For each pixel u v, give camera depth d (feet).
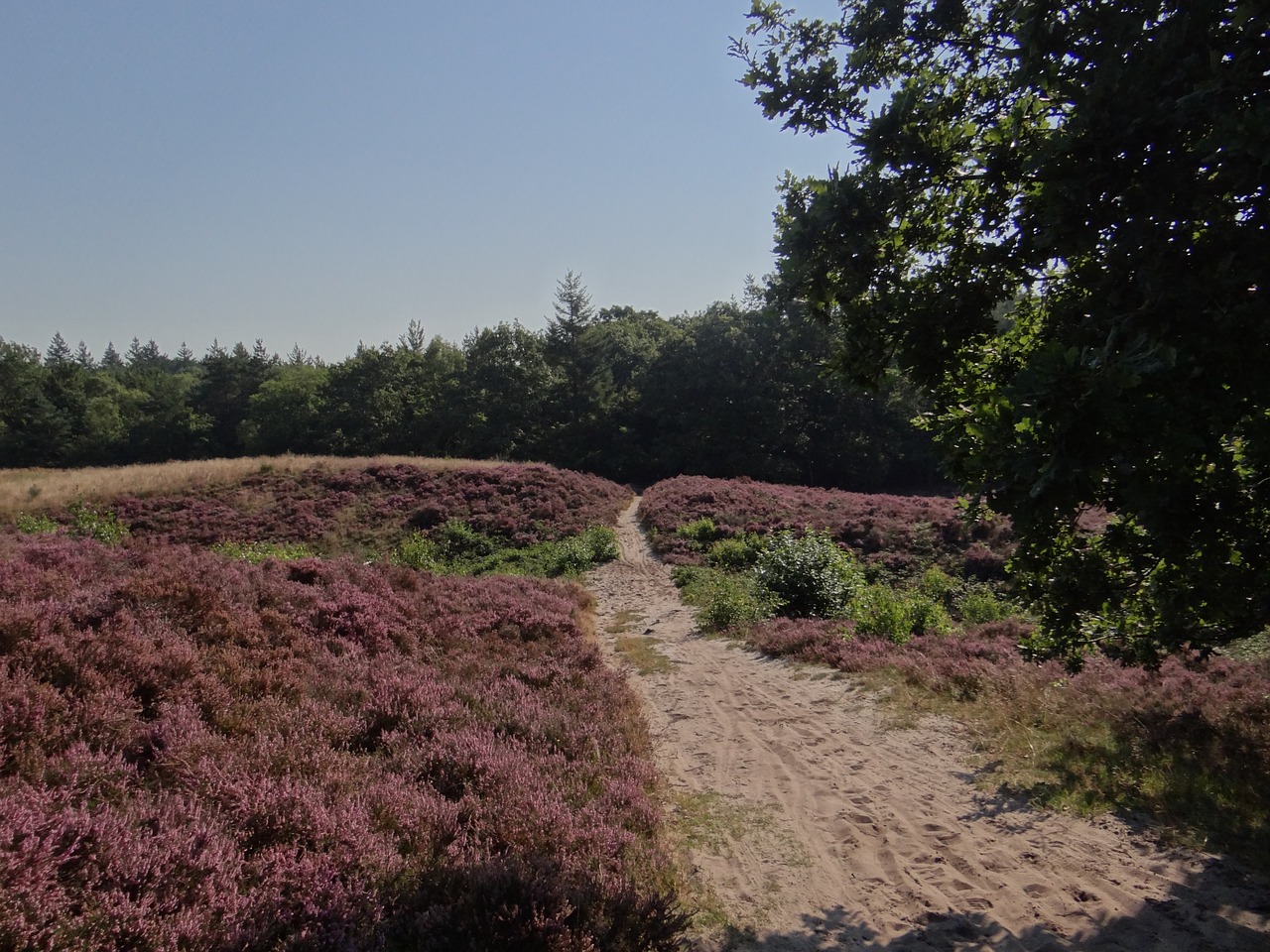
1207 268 10.95
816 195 15.98
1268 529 12.89
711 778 22.79
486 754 19.27
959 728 26.18
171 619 23.00
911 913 14.79
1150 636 18.33
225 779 14.43
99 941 9.56
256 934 10.64
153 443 239.30
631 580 70.95
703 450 187.62
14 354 248.52
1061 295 14.92
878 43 16.94
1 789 11.82
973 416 13.92
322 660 24.52
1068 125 12.13
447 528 90.58
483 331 217.15
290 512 95.14
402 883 13.08
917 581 70.23
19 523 72.64
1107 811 18.47
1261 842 15.87
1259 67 10.47
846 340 16.96
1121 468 10.32
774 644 40.93
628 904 12.98
